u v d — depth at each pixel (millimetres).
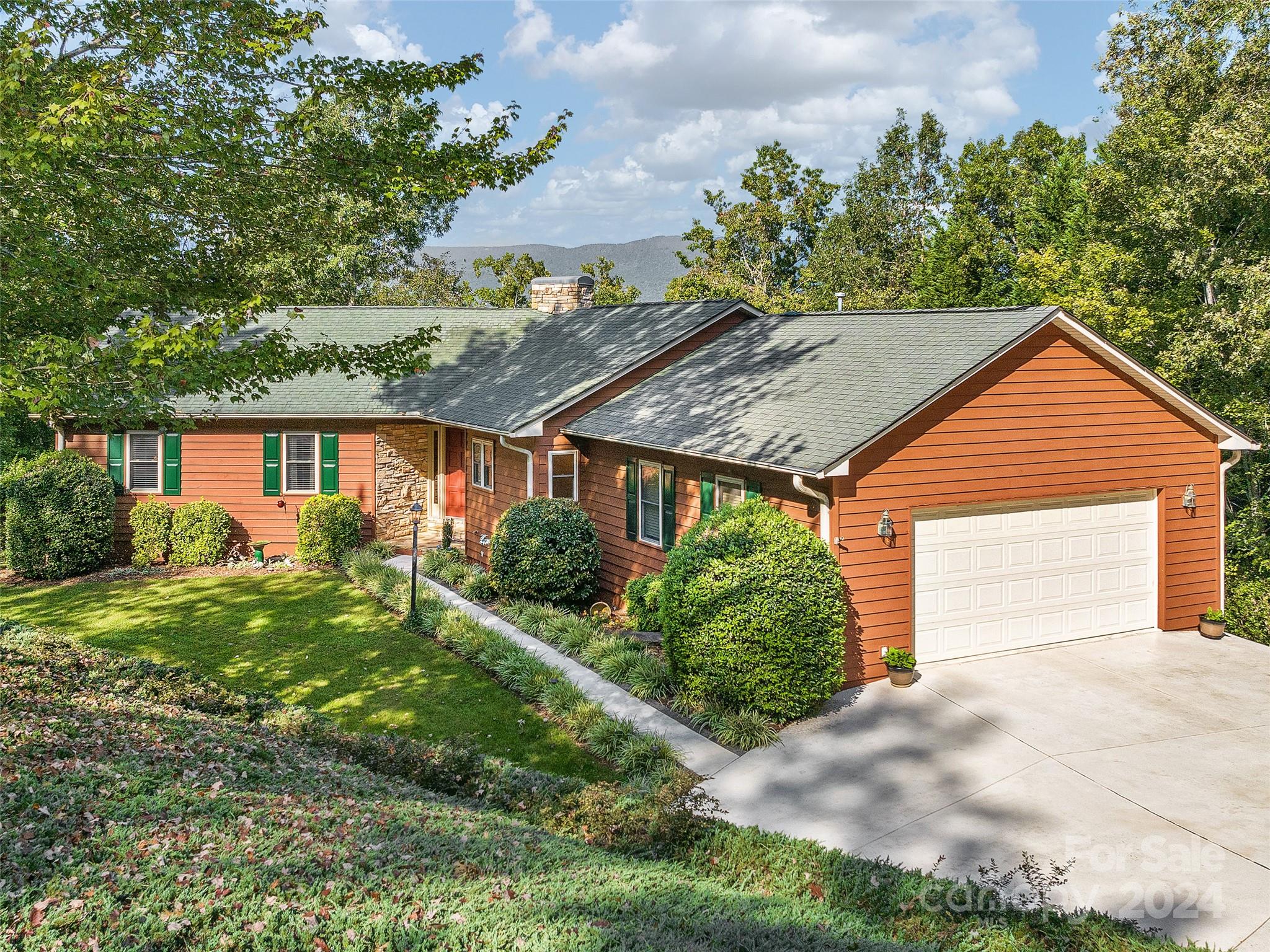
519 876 6238
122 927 4785
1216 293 21281
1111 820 9273
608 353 20219
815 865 7566
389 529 22953
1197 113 21422
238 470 22094
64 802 6156
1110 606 15070
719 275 49500
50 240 11008
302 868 5742
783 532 12211
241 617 17328
